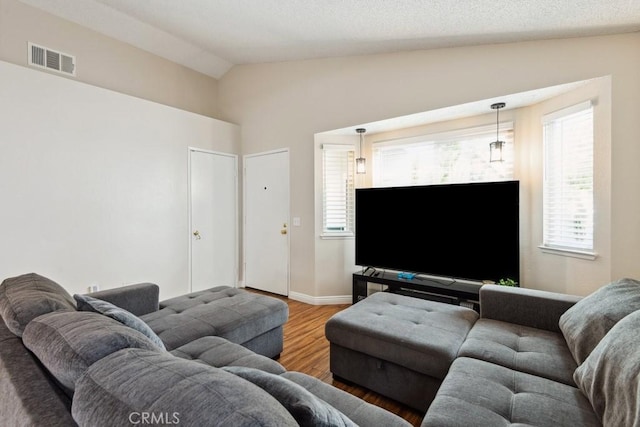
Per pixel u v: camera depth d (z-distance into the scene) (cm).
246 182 439
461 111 290
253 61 410
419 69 294
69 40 314
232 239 435
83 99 296
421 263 309
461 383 126
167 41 366
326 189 374
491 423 104
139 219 338
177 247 372
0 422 86
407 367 167
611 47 219
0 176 250
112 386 64
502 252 270
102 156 309
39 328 95
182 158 377
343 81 343
